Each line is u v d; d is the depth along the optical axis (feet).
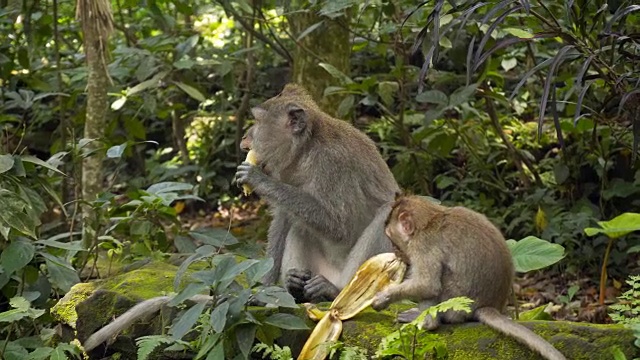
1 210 22.54
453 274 18.25
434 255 18.34
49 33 36.73
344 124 23.94
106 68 31.71
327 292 22.02
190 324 18.52
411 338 17.97
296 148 23.17
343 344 19.06
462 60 31.22
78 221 35.76
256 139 23.73
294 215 22.67
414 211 18.75
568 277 31.48
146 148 48.03
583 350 17.65
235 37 46.78
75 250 23.40
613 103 32.65
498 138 37.65
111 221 29.12
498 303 18.39
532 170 35.24
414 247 18.56
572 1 21.56
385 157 37.86
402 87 34.88
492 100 34.88
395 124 36.14
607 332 17.74
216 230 26.27
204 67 41.86
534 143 36.94
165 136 47.62
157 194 26.12
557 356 16.81
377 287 19.83
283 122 23.40
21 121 35.91
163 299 20.77
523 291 31.22
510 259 18.70
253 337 18.99
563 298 28.91
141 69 33.81
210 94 44.78
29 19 34.09
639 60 23.25
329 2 29.45
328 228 22.68
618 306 19.63
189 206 43.98
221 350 18.67
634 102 22.43
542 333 18.13
